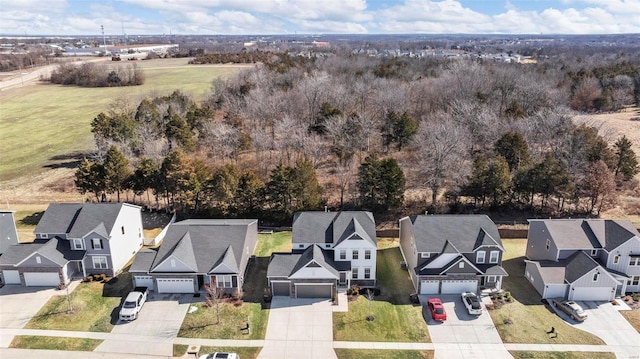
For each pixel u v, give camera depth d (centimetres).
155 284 4275
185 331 3775
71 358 3478
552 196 6091
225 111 8619
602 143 6291
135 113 8206
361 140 6856
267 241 5300
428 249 4256
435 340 3669
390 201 5709
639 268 4238
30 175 7212
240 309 4050
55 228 4597
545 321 3878
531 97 8075
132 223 4969
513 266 4778
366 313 3997
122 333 3753
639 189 6319
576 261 4238
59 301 4169
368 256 4303
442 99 8225
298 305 4112
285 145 6962
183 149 7000
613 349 3547
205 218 5850
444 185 6147
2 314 3984
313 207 5628
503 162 5681
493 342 3638
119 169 5931
